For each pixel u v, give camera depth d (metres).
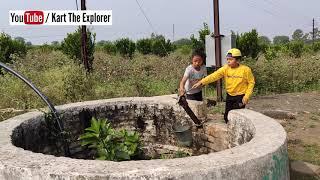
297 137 6.36
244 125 4.46
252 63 11.75
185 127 5.76
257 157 3.04
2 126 4.57
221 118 6.12
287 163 3.48
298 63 14.13
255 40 15.42
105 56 18.19
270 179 3.11
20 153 3.32
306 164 5.08
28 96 8.34
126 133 5.61
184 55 18.62
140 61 15.91
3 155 3.29
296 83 12.17
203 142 5.64
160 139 6.23
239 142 4.64
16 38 16.81
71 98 8.82
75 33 14.14
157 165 2.86
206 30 14.10
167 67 14.19
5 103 8.28
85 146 5.88
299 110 8.48
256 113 4.58
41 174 2.89
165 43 23.44
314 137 6.36
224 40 8.72
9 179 3.06
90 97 8.97
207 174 2.78
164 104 6.11
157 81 11.64
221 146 5.29
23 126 4.74
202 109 5.71
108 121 6.16
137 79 10.49
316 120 7.57
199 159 2.97
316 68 13.71
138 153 5.80
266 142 3.43
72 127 5.74
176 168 2.79
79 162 3.01
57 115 5.27
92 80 9.48
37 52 18.81
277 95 10.66
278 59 15.56
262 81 11.48
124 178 2.72
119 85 10.37
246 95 5.20
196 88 6.02
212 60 8.86
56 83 8.89
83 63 10.23
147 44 23.91
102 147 5.04
